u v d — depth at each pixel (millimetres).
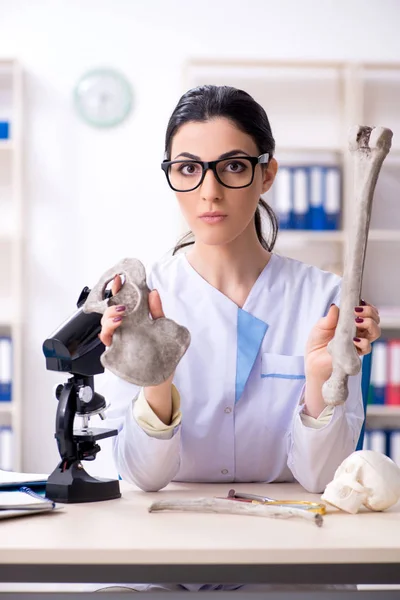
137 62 4207
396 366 3908
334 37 4273
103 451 3887
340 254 4152
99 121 4094
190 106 1335
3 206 4195
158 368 1107
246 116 1335
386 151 1095
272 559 875
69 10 4191
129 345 1104
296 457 1308
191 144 1317
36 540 911
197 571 870
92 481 1195
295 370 1453
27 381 4137
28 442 4129
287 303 1519
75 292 4176
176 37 4219
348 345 1108
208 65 4105
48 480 1196
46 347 1207
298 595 958
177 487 1375
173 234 4191
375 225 4309
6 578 875
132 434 1265
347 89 4066
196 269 1538
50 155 4176
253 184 1334
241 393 1443
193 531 965
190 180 1329
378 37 4281
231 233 1330
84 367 1213
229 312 1487
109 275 1148
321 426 1276
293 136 4270
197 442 1443
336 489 1117
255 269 1538
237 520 1036
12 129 4094
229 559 872
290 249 4238
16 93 3990
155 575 871
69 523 1015
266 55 4254
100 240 4180
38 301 4164
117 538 923
